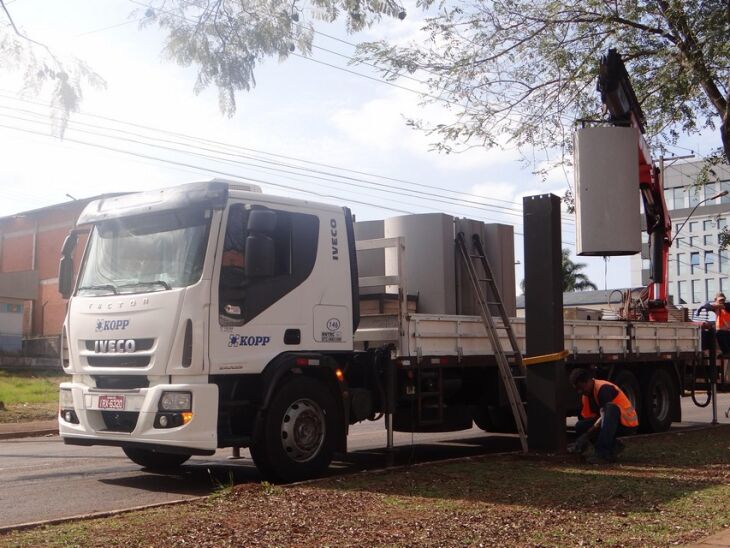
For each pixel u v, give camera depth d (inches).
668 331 601.0
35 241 1939.0
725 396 1192.2
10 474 391.5
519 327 468.8
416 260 436.1
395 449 498.6
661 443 486.3
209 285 325.1
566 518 264.5
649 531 247.9
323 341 362.9
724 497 300.8
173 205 337.1
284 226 354.0
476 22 553.3
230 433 333.1
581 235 422.9
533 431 426.3
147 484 358.6
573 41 563.2
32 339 1733.5
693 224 2498.8
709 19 511.8
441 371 420.2
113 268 354.3
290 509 273.7
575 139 430.9
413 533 241.1
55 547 224.5
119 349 337.1
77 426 350.9
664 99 573.3
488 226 469.7
